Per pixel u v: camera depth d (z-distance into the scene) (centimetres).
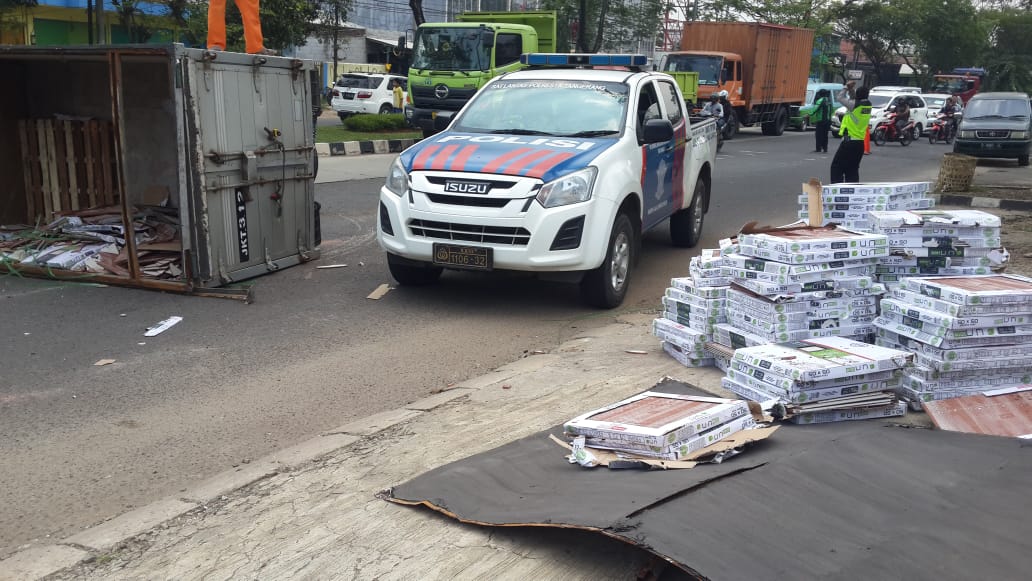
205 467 435
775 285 497
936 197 1511
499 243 690
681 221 1023
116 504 397
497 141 759
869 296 512
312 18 2936
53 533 370
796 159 2308
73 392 535
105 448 456
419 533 338
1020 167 2244
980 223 532
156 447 458
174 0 2536
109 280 787
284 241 873
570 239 688
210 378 563
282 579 308
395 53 2286
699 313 550
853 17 6319
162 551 331
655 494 324
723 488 328
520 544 325
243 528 347
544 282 846
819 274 498
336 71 4075
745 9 4834
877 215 549
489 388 517
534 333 678
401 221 720
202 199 748
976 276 512
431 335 667
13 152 931
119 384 550
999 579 265
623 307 759
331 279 837
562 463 384
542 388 515
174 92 721
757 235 523
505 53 2150
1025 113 2266
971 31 6406
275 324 686
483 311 739
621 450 375
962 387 465
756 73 3080
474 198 691
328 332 669
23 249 835
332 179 1583
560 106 816
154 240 841
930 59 6662
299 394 538
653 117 859
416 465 407
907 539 290
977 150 2261
